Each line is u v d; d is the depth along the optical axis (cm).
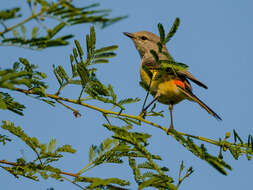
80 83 778
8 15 436
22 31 521
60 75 776
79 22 478
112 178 668
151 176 736
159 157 747
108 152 765
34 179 726
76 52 745
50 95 785
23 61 743
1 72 578
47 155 735
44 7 464
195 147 695
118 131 748
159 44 711
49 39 504
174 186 703
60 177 718
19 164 745
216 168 630
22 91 767
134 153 761
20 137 726
